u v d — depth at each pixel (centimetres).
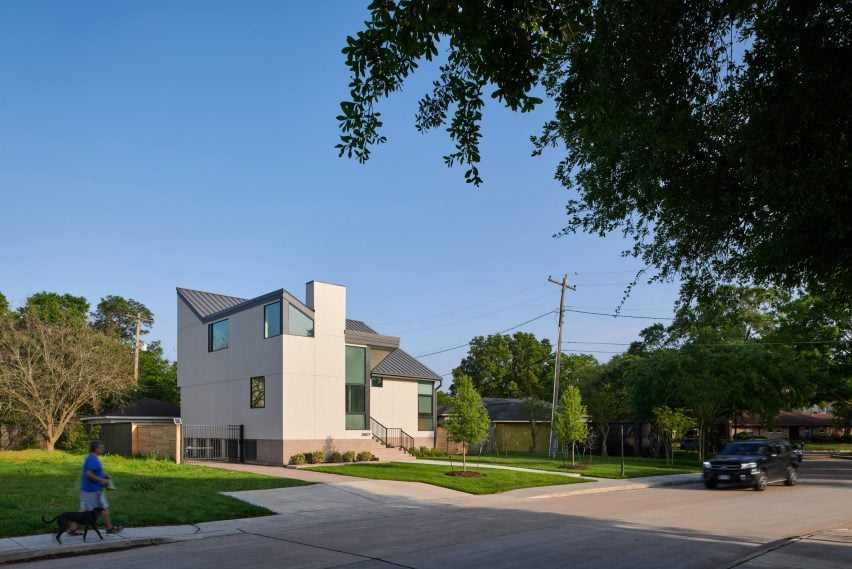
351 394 2938
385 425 3475
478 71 735
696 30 755
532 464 2920
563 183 1063
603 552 1072
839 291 865
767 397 3316
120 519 1289
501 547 1114
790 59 699
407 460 2984
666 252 1000
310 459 2648
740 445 2397
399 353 3834
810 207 696
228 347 2994
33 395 3319
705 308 1066
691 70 760
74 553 1069
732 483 2217
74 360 3472
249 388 2828
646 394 3597
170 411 3791
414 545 1135
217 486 1864
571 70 792
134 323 5709
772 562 973
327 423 2752
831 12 675
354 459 2798
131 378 3691
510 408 4766
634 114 797
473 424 2366
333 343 2814
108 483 1179
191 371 3244
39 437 3553
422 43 666
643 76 751
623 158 955
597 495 2027
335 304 2848
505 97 732
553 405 3628
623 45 753
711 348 3497
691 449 5091
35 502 1425
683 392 3331
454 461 2989
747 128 733
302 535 1252
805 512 1617
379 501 1742
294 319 2698
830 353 3966
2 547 1047
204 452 3053
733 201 826
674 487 2331
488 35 684
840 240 709
